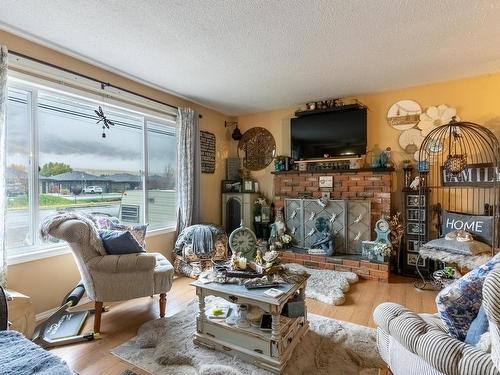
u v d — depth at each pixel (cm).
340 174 377
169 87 340
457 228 285
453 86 324
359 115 362
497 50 248
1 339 114
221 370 160
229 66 279
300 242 398
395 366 132
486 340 95
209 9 187
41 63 232
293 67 282
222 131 468
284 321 178
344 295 271
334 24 205
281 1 178
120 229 261
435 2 180
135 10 188
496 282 81
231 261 212
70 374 97
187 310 241
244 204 432
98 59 262
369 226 353
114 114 305
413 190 325
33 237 234
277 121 444
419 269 324
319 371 162
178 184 366
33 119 233
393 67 285
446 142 327
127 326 219
